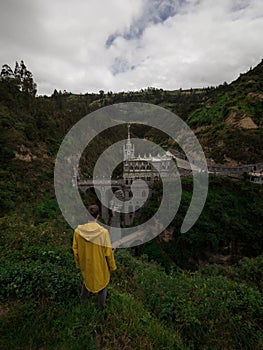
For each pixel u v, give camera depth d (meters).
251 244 34.41
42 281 4.91
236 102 71.38
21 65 65.75
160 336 4.07
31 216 29.94
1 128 43.47
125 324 4.05
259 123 59.94
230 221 34.66
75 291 4.78
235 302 5.46
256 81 79.56
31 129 48.03
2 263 6.32
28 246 8.24
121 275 7.42
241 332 4.80
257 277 13.11
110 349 3.56
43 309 4.26
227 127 62.75
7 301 4.58
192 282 6.79
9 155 40.09
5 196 32.31
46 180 41.03
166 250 32.38
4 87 58.06
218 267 15.54
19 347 3.46
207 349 4.47
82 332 3.72
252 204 37.03
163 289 6.27
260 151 50.75
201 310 5.14
